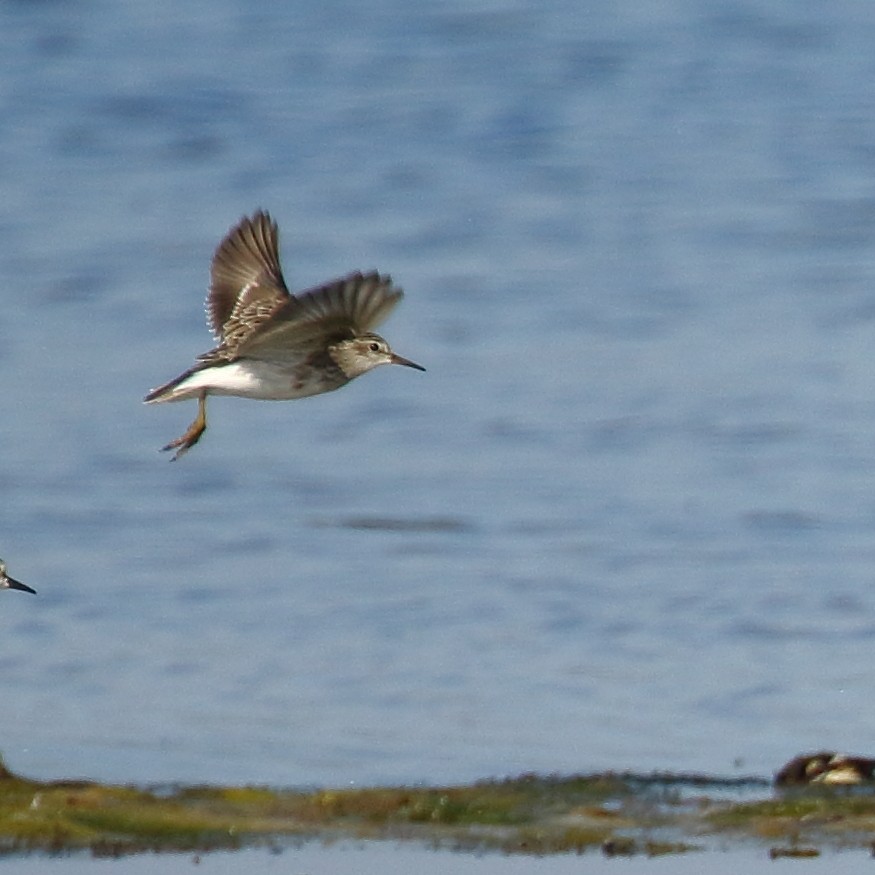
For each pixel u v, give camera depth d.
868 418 21.31
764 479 19.72
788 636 15.48
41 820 11.37
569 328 24.86
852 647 15.20
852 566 17.12
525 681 14.53
